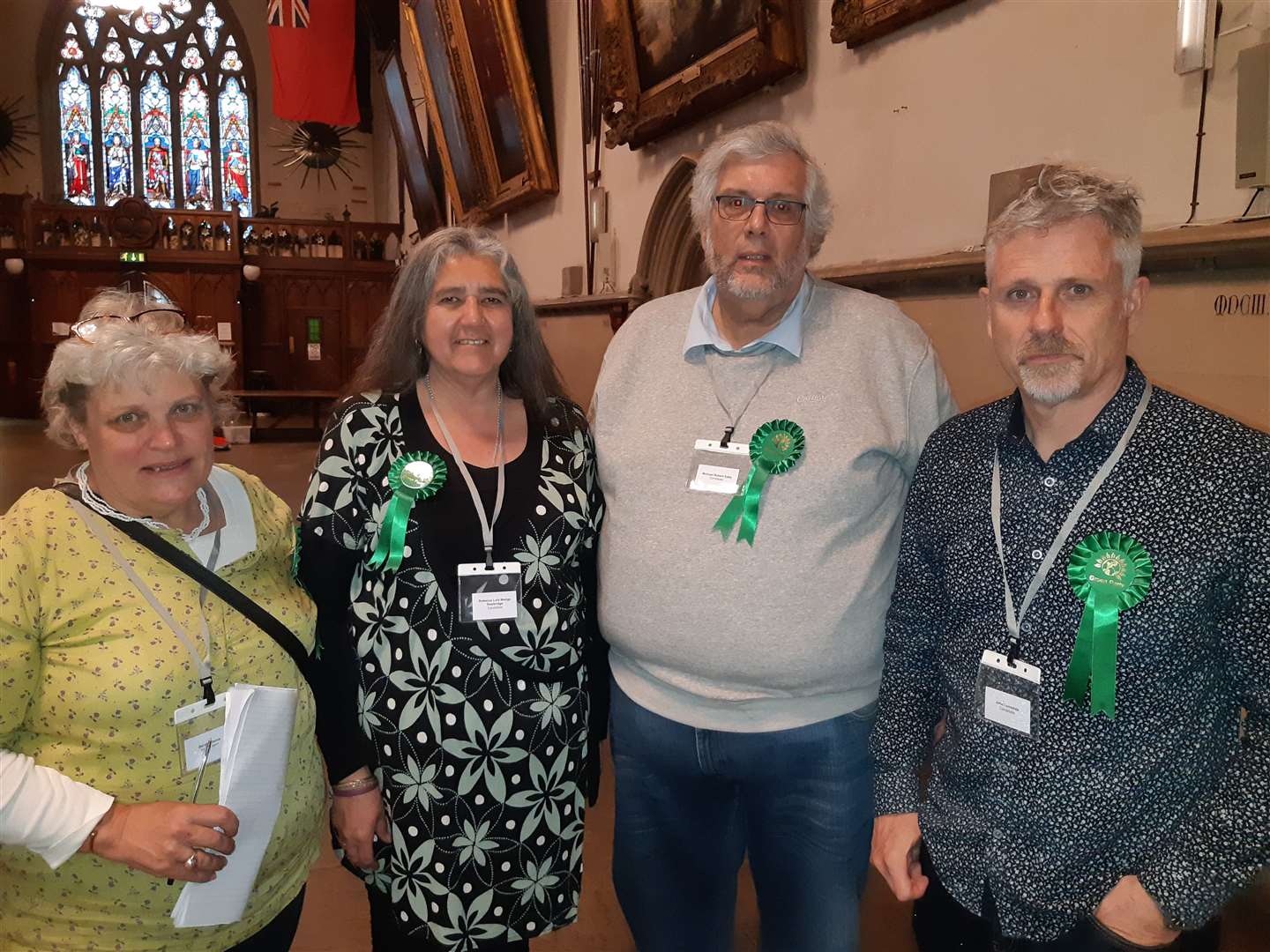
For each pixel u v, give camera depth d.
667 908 1.84
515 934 1.64
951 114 2.97
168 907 1.32
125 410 1.27
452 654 1.58
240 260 14.66
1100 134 2.43
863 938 2.19
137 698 1.27
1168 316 2.24
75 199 16.27
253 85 16.77
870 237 3.40
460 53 7.34
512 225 7.90
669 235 5.15
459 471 1.65
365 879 1.69
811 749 1.64
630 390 1.83
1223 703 1.17
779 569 1.59
